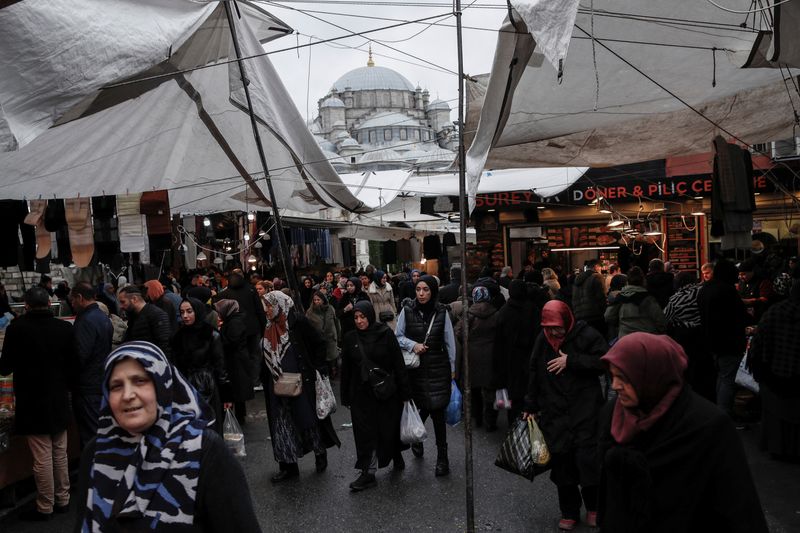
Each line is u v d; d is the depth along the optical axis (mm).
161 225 8062
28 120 4930
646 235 16625
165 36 5727
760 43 5656
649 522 2338
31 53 4875
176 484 2086
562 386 4992
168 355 7125
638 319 7273
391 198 14648
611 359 2436
